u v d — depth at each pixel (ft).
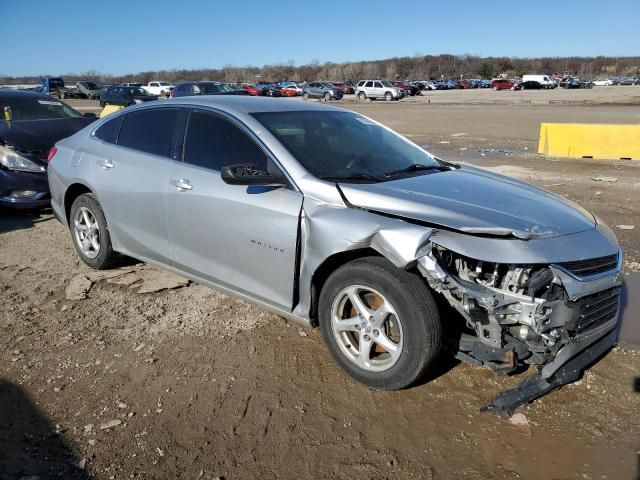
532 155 43.34
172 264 14.16
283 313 11.98
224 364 11.82
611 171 35.14
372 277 10.21
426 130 65.77
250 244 12.04
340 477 8.73
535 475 8.76
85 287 15.69
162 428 9.79
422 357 9.91
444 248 9.64
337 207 10.91
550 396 10.75
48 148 23.36
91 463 8.95
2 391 10.82
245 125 12.69
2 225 22.38
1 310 14.35
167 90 166.40
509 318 9.50
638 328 13.43
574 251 9.92
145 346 12.55
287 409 10.34
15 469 8.75
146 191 14.20
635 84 289.74
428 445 9.42
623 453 9.21
